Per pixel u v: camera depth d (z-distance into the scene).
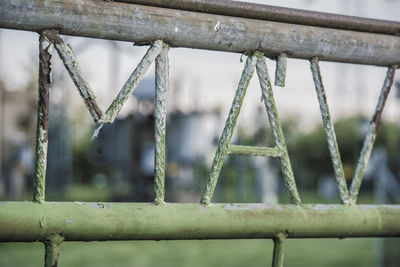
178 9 1.09
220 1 1.11
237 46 1.13
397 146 6.24
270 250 7.66
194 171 17.02
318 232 1.17
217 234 1.08
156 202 1.06
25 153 17.75
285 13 1.16
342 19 1.22
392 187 5.96
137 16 1.04
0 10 0.96
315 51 1.19
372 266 6.37
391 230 1.22
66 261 6.57
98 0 1.02
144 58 1.06
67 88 17.02
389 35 1.27
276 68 1.17
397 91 5.78
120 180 16.17
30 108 22.95
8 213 0.96
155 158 1.07
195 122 16.80
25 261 6.38
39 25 0.99
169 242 8.39
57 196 16.42
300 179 25.05
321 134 24.92
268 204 1.14
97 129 1.03
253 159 18.47
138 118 14.98
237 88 1.14
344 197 1.21
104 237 1.01
